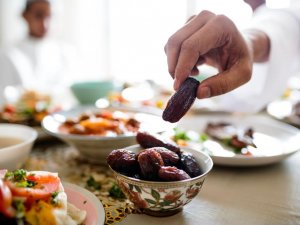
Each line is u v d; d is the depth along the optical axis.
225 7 0.91
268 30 0.50
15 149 0.33
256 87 0.55
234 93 0.59
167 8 1.30
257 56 0.47
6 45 1.45
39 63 1.24
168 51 0.31
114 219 0.27
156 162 0.25
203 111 0.62
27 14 1.26
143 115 0.48
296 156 0.42
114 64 1.58
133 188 0.26
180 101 0.27
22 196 0.22
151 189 0.25
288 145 0.43
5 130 0.40
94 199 0.26
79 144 0.37
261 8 0.65
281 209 0.29
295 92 0.80
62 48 1.36
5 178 0.23
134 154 0.27
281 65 0.51
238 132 0.49
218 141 0.47
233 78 0.30
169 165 0.26
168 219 0.27
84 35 1.64
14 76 1.07
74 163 0.39
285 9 0.58
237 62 0.32
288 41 0.51
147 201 0.26
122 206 0.29
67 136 0.36
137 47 1.48
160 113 0.47
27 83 1.10
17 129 0.40
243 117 0.60
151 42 1.40
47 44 1.31
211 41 0.30
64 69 1.30
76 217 0.24
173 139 0.45
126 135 0.36
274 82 0.53
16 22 1.62
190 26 0.31
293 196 0.31
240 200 0.30
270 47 0.49
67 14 1.63
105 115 0.45
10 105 0.57
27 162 0.39
